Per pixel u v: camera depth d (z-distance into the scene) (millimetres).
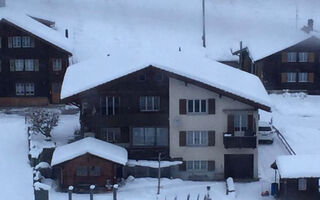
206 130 47312
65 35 72688
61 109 64750
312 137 56312
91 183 44906
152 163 47000
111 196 43656
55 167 45750
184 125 47312
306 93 71812
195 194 44250
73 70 53344
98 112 47562
